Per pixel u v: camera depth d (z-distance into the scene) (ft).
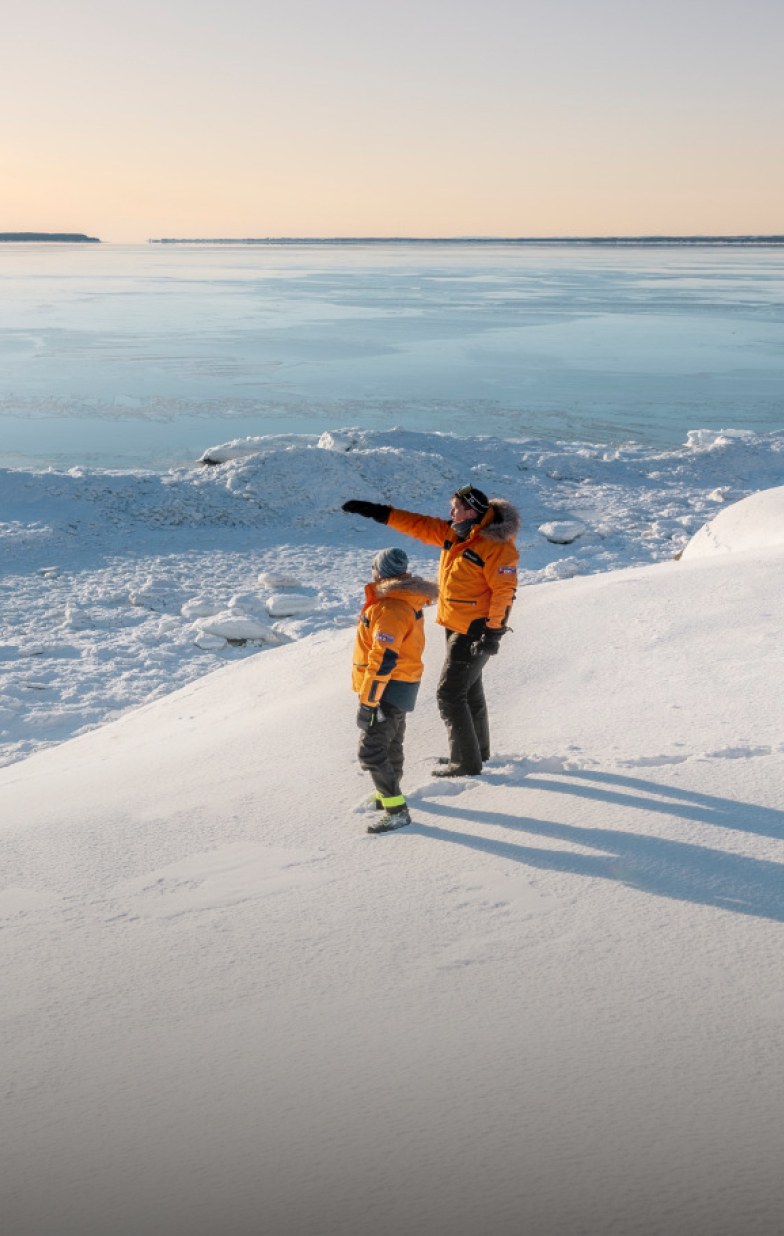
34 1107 8.37
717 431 103.55
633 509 72.59
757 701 18.34
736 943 10.19
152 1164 7.44
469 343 197.57
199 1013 9.79
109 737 28.17
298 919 11.82
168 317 267.80
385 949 10.81
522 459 83.87
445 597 16.34
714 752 15.90
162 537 63.72
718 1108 7.59
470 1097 7.95
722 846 12.54
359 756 14.66
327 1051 8.87
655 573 29.86
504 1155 7.20
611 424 114.32
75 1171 7.43
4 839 16.10
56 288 437.99
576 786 15.30
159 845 15.05
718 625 23.63
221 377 151.84
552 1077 8.15
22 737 31.94
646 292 404.77
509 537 16.01
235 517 67.36
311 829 15.10
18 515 64.75
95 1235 6.68
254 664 32.27
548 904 11.50
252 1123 7.86
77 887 13.60
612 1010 9.14
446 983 9.93
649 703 19.27
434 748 19.13
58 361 168.96
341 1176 7.11
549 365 165.17
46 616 46.73
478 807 15.14
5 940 11.99
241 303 329.52
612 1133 7.37
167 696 31.96
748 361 169.78
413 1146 7.38
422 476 75.56
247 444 84.17
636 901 11.34
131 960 11.12
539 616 26.71
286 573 56.49
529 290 421.59
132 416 119.55
